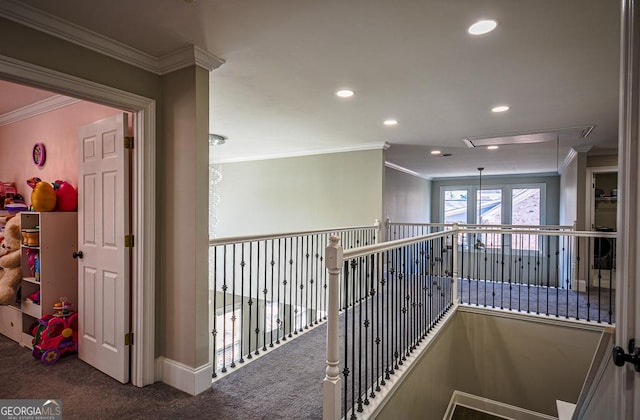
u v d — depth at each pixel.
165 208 2.41
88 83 2.02
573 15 1.76
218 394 2.24
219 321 5.90
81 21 1.88
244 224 6.48
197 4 1.72
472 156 6.14
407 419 2.56
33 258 3.05
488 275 8.41
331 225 5.47
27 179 3.58
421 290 3.16
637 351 0.79
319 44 2.11
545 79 2.59
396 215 7.60
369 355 2.86
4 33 1.72
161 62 2.34
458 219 9.66
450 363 4.00
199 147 2.27
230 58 2.31
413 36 2.00
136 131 2.34
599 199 6.00
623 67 0.85
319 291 5.26
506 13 1.75
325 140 4.87
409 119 3.72
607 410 1.03
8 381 2.41
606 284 5.64
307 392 2.27
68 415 2.01
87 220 2.67
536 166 7.35
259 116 3.64
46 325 2.75
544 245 8.03
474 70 2.45
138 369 2.33
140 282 2.33
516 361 3.96
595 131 4.16
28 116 3.52
